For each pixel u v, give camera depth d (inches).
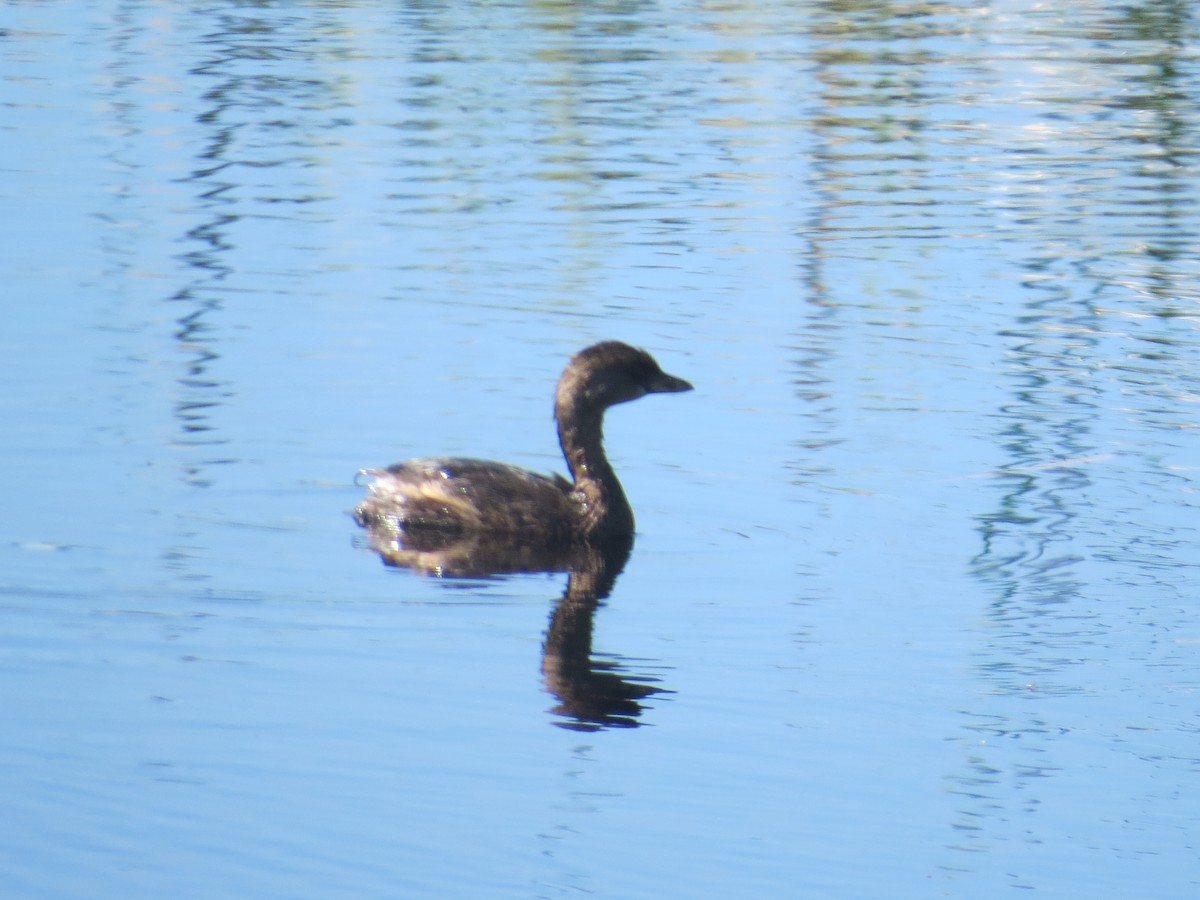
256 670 436.1
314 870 348.2
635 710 419.8
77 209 839.1
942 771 392.5
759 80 1103.6
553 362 669.3
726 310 725.9
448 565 509.7
